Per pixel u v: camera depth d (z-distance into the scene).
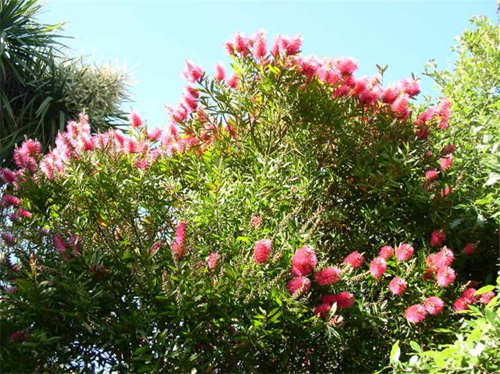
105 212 2.86
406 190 3.21
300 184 3.08
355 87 3.40
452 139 3.62
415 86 3.51
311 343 2.68
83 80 6.54
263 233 2.67
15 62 6.54
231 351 2.40
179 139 3.55
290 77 3.29
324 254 2.91
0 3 6.64
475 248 3.07
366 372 2.71
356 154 3.30
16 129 5.98
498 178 2.71
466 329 2.69
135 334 2.39
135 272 2.43
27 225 2.70
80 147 2.96
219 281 2.32
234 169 3.35
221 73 3.49
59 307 2.44
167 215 2.80
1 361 2.20
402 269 2.81
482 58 4.07
